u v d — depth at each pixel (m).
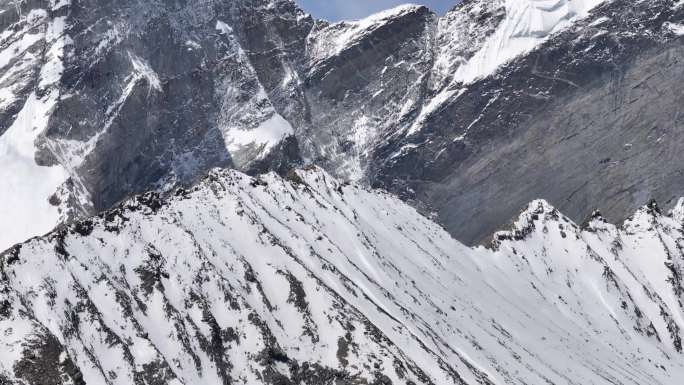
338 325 160.62
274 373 150.75
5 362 118.25
